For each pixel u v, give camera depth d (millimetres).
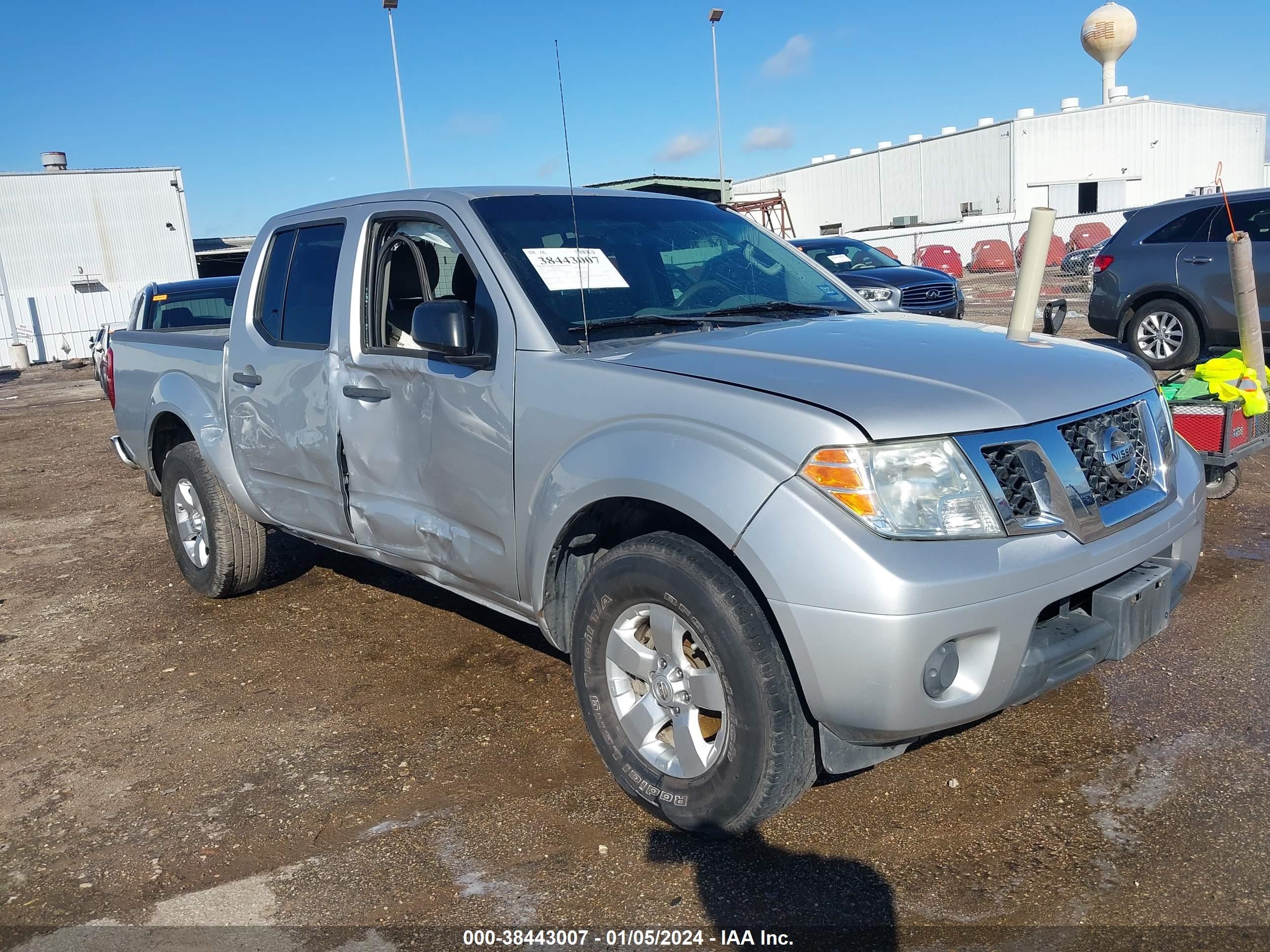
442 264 3873
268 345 4465
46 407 17594
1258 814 2828
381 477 3873
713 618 2623
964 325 3562
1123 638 2740
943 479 2494
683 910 2596
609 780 3279
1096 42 50156
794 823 2955
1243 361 5648
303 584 5586
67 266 35594
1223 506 5887
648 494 2734
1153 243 10719
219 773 3508
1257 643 3947
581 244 3666
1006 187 46562
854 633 2383
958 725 2555
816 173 57625
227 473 4867
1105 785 3033
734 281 3924
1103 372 2988
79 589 5895
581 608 3059
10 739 3914
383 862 2896
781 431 2547
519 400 3209
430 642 4609
